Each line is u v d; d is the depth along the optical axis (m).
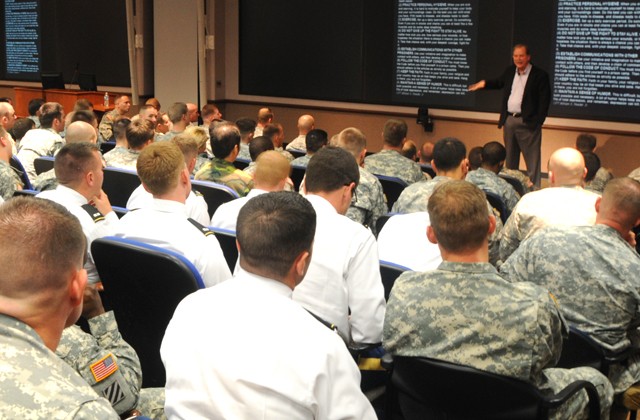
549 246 2.45
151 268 2.25
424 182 3.65
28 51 12.55
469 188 1.98
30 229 1.14
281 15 10.30
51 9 12.13
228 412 1.40
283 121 10.59
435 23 9.11
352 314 2.34
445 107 9.23
